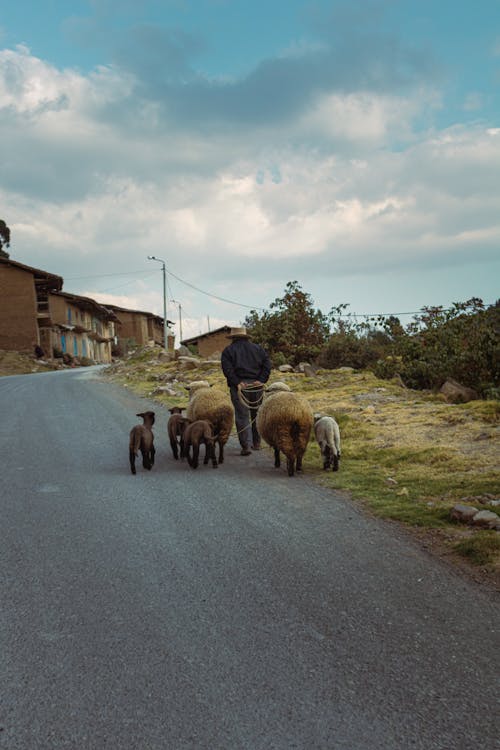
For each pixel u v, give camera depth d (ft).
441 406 37.01
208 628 11.28
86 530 17.26
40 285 161.68
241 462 27.14
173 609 12.10
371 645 10.55
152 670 9.90
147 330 264.72
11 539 16.57
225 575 13.75
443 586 12.92
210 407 26.50
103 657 10.33
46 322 158.20
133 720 8.64
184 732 8.36
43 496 21.22
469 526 16.62
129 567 14.37
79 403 51.03
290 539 16.11
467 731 8.31
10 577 13.89
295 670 9.82
